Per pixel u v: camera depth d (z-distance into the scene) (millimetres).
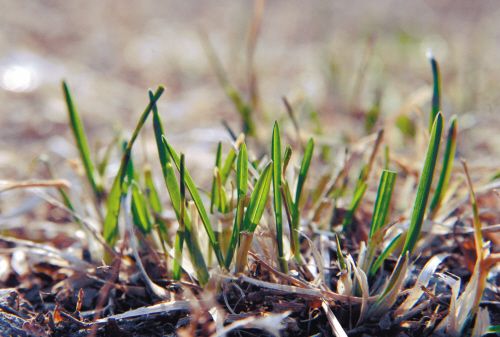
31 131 632
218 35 1073
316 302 345
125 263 375
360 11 1267
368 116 485
